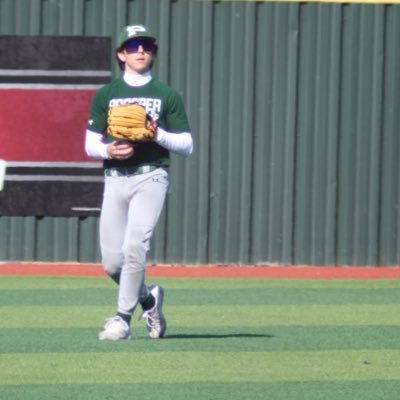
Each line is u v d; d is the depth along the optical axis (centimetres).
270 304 3925
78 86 4988
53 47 4975
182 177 5041
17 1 4975
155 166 2917
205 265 5059
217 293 4212
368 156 5097
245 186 5056
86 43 4978
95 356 2856
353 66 5072
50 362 2784
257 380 2606
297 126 5066
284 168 5066
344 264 5097
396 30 5078
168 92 2933
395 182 5112
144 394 2448
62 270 4850
